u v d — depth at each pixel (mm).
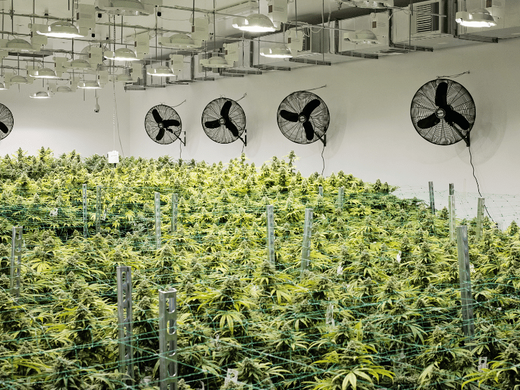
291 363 3645
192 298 3990
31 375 3193
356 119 14586
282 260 5504
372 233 6613
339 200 7980
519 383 3434
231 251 6008
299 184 9602
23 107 22812
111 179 10367
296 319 3895
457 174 12344
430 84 11109
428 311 4051
